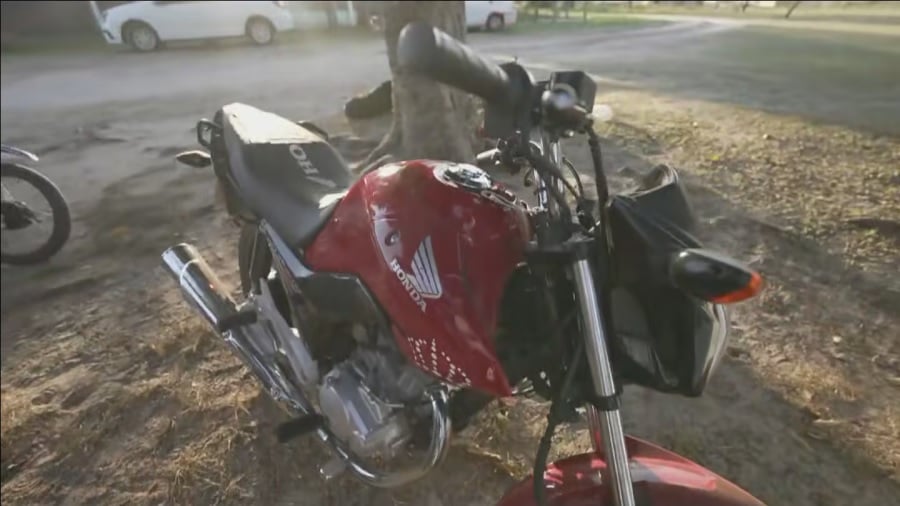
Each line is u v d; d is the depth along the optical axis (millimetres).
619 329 1401
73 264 4184
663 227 1301
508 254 1518
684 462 1551
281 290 2281
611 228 1328
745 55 6570
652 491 1458
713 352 1367
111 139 7039
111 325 3438
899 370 2387
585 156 4496
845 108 3346
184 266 2549
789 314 2742
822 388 2398
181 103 8672
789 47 4551
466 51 1133
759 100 4977
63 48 16156
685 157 4184
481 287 1480
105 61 13609
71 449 2596
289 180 2172
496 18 13445
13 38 17938
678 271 1194
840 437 2211
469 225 1514
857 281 2711
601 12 18422
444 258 1504
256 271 2426
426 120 4926
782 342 2637
